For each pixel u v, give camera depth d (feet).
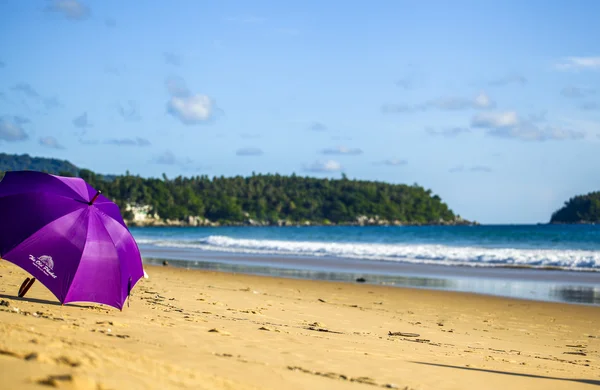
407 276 83.25
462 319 45.98
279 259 115.55
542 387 20.77
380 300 56.54
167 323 25.38
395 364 22.21
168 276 69.87
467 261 109.70
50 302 27.45
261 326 29.09
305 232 371.76
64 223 24.75
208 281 66.18
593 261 100.37
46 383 11.85
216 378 15.43
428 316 46.73
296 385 16.44
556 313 50.93
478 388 19.54
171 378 14.48
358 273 87.15
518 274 86.17
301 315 38.37
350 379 18.40
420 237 249.75
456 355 27.17
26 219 24.34
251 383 15.78
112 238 25.72
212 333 24.03
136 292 41.11
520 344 34.99
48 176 25.72
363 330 34.22
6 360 13.21
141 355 16.51
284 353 21.59
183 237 284.20
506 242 193.26
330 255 127.13
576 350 34.09
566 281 77.30
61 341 16.33
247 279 73.51
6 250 23.86
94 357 14.89
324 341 26.45
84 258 24.85
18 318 20.48
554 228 382.22
